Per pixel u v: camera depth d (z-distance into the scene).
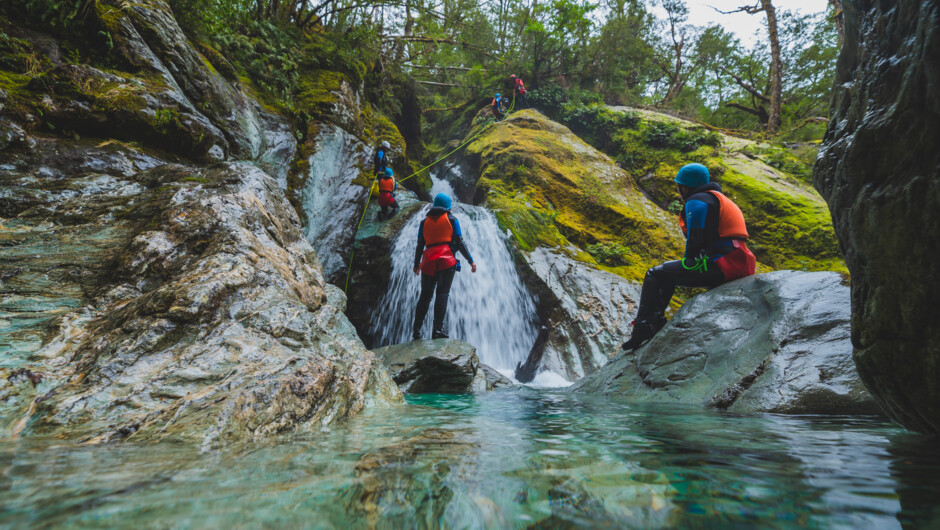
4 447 1.24
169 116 5.23
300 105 9.75
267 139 8.05
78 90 4.58
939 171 1.03
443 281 5.55
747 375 2.92
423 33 17.59
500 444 1.48
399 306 8.34
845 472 1.11
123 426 1.42
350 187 9.21
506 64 20.77
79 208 3.33
